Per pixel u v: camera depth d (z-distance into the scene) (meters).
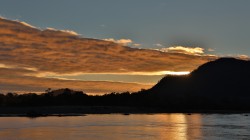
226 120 146.00
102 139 71.62
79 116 172.62
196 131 92.56
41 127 98.81
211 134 85.00
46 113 194.25
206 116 186.50
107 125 110.06
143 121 134.75
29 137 73.12
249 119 154.12
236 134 85.12
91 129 94.31
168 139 74.12
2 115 172.38
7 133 81.06
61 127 100.12
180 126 109.62
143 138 74.94
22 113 186.75
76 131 87.69
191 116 185.38
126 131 89.94
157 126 108.81
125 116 178.38
